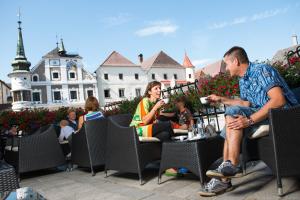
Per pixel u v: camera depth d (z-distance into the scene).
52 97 43.50
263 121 2.51
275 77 2.52
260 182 2.79
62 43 45.19
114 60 48.16
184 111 4.84
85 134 4.31
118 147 3.64
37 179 4.50
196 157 2.80
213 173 2.44
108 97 46.62
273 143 2.25
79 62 45.50
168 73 51.69
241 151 2.67
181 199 2.64
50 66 43.78
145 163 3.42
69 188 3.62
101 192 3.24
